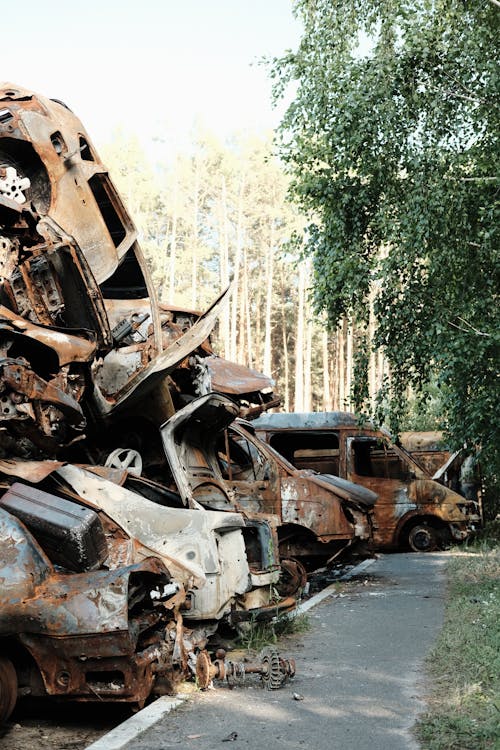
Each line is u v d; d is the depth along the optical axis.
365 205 14.05
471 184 13.23
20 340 7.38
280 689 6.86
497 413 12.46
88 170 9.28
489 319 13.00
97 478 7.72
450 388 13.55
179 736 5.61
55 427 7.18
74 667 5.93
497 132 13.09
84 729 6.19
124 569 6.05
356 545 15.09
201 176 60.97
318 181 14.05
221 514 8.08
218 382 12.55
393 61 13.37
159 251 57.09
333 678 7.21
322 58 14.39
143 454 9.76
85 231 9.18
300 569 12.34
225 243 58.78
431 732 5.57
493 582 12.54
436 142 13.39
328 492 13.52
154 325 9.96
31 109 9.04
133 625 6.13
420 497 18.47
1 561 6.00
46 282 8.42
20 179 8.31
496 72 12.98
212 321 10.12
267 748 5.34
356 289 13.48
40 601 5.92
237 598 8.52
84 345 7.97
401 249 13.09
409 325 13.48
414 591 12.65
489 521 21.95
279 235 57.56
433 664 7.64
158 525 7.61
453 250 13.02
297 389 50.09
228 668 6.79
